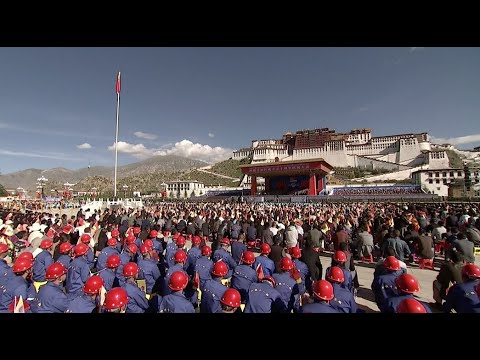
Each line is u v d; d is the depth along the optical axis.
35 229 13.90
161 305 4.75
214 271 5.50
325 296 4.38
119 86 44.28
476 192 62.19
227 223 16.31
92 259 9.98
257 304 4.66
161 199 84.62
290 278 6.03
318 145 145.12
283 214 22.91
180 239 9.05
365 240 12.90
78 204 51.81
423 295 8.96
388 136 139.25
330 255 14.99
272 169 66.75
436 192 77.56
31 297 5.83
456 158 122.00
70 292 6.74
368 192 71.94
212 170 175.75
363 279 10.84
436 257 13.59
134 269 5.67
